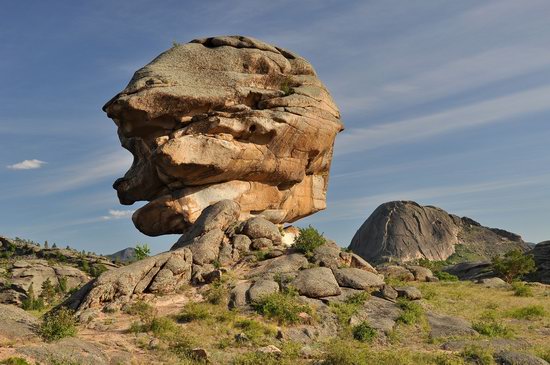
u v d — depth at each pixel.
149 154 44.28
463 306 34.00
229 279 31.61
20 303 96.81
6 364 16.42
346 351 21.80
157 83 42.31
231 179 44.56
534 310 32.31
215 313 27.48
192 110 43.31
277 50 49.88
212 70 45.50
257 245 36.44
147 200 48.12
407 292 32.22
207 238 35.31
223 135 42.09
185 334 24.33
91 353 19.44
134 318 27.16
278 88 47.62
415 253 145.75
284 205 48.38
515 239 168.88
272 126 43.25
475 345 24.28
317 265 33.88
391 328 27.53
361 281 32.12
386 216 159.38
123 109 41.75
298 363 21.38
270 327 25.73
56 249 133.50
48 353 18.12
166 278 30.89
